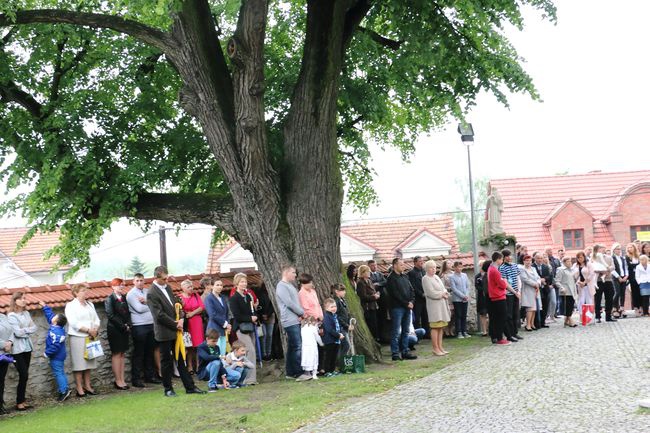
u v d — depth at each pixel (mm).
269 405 11305
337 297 14953
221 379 13617
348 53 18781
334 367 14453
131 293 14922
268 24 20750
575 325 21500
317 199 15680
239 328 14062
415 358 16281
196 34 15227
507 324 18094
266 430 9578
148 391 14047
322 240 15641
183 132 19656
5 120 18219
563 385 11367
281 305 14445
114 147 18797
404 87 19969
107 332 14703
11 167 17922
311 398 11680
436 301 16625
